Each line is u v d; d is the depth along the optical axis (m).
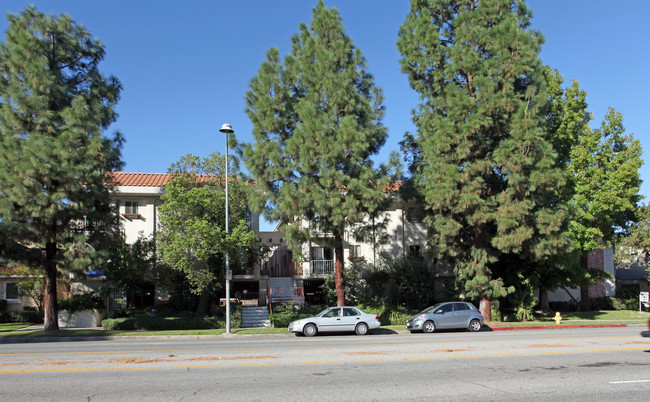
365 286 32.25
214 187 28.67
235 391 8.46
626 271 44.50
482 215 24.44
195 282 25.86
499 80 24.95
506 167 24.23
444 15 27.75
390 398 8.01
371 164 24.62
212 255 27.00
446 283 32.97
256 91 24.58
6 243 19.81
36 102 20.28
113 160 23.45
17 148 20.05
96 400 7.82
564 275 31.39
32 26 21.78
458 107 24.48
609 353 13.35
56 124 20.97
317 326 21.36
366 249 34.19
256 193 24.11
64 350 14.21
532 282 29.50
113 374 10.02
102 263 23.11
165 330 24.25
